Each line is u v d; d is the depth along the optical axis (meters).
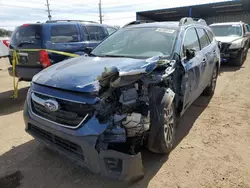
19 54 5.62
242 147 3.35
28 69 5.48
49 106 2.44
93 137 2.19
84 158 2.28
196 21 5.10
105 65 2.85
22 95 6.21
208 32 5.52
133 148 2.40
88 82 2.40
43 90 2.59
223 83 6.98
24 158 3.13
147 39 3.74
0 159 3.11
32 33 5.56
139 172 2.35
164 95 2.88
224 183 2.60
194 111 4.78
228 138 3.62
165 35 3.73
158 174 2.76
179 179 2.67
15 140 3.64
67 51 6.00
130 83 2.39
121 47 3.77
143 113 2.54
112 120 2.25
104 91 2.29
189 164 2.95
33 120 2.69
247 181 2.63
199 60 4.13
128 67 2.64
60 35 5.90
